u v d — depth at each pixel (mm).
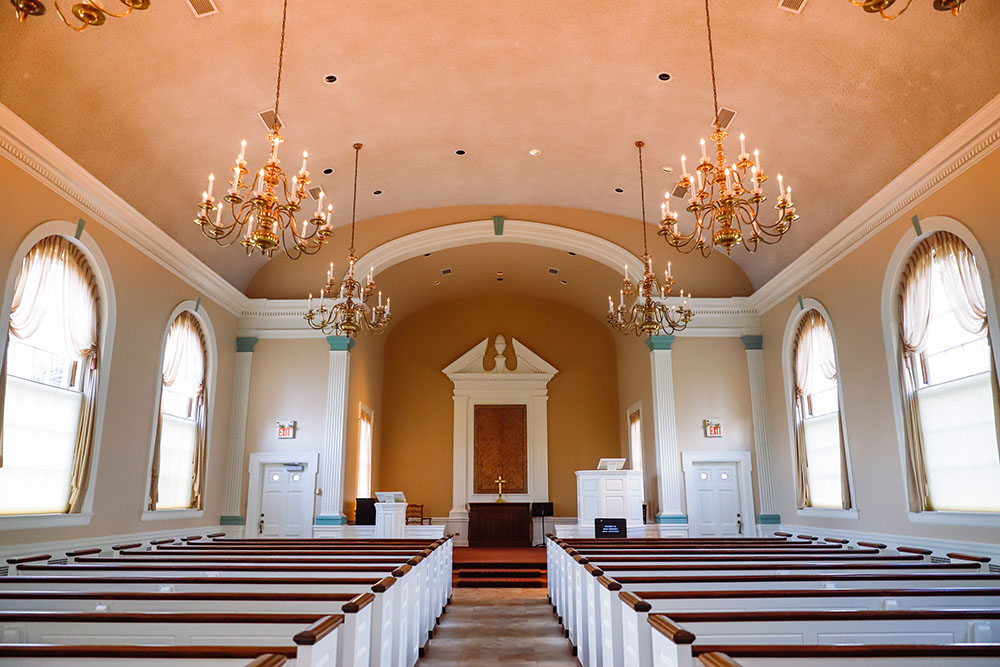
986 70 5750
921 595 3791
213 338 10094
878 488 7797
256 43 6672
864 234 8055
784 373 10281
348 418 11148
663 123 8359
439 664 5531
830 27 6152
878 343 7816
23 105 5992
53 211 6551
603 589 4477
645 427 12070
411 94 7938
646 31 6789
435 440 15297
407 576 5008
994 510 6125
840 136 7426
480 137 9055
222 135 7891
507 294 15836
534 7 6555
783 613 3076
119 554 6766
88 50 5980
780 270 10477
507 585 10445
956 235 6477
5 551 5906
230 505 10430
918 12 5645
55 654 2461
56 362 6773
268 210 5047
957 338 6613
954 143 6277
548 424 15383
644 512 11000
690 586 4246
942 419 6836
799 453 9859
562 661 5633
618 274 11820
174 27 6168
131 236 7891
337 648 3266
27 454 6352
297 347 11016
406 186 10438
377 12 6516
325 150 8867
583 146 9250
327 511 10406
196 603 3768
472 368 15578
